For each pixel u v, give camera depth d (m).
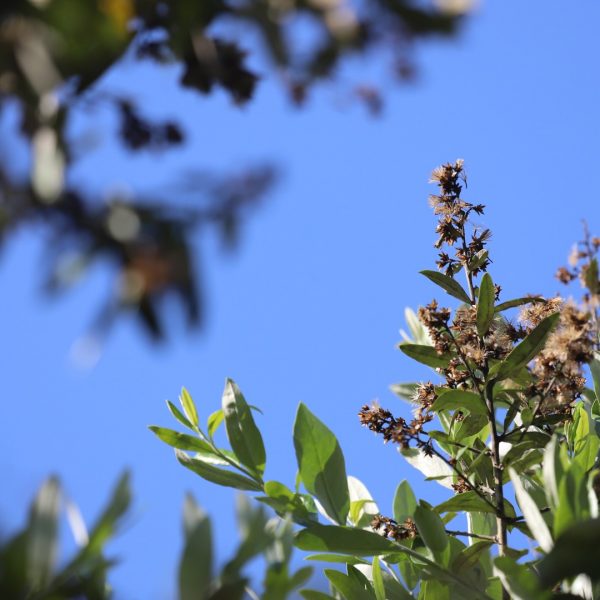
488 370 1.34
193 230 0.78
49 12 0.86
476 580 1.30
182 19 0.97
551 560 1.06
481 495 1.31
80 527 1.09
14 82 0.85
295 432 1.35
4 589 0.97
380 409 1.35
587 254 1.21
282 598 1.07
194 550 1.05
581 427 1.34
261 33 0.90
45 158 0.85
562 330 1.28
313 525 1.31
